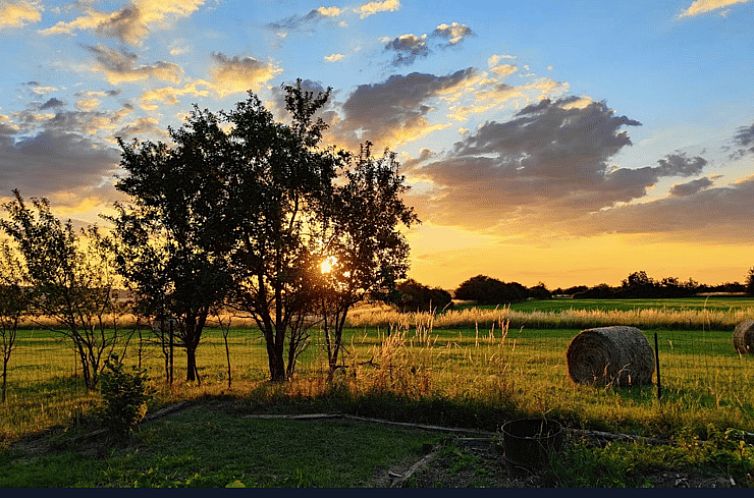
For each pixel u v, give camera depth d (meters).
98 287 15.25
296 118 14.66
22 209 14.52
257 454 8.33
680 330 29.67
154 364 19.94
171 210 13.88
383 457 8.09
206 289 13.24
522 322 32.03
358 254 13.76
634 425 8.88
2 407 12.56
